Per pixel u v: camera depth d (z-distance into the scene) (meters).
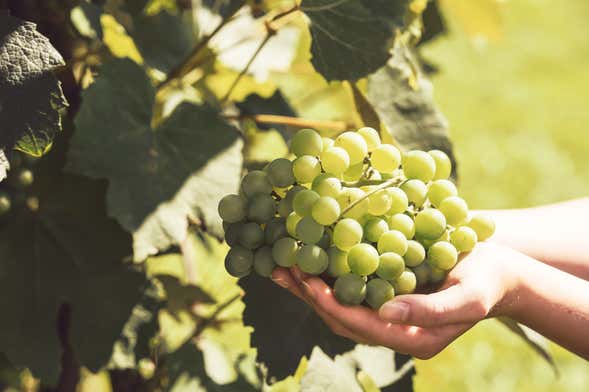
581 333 0.75
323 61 0.80
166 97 0.83
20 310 0.81
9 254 0.81
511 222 0.89
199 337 0.92
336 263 0.68
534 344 0.90
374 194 0.69
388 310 0.64
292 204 0.69
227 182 0.79
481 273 0.71
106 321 0.82
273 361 0.80
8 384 0.94
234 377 0.91
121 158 0.77
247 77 0.92
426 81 0.89
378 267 0.67
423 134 0.87
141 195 0.76
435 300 0.66
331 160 0.69
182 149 0.79
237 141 0.80
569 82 3.18
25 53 0.67
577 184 2.50
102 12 0.83
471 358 1.74
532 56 3.35
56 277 0.82
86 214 0.82
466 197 2.33
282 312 0.81
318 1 0.79
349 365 0.85
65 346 0.85
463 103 2.90
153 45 0.89
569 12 3.86
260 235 0.69
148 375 0.88
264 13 0.93
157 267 0.90
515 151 2.62
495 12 1.10
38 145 0.67
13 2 0.81
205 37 0.84
